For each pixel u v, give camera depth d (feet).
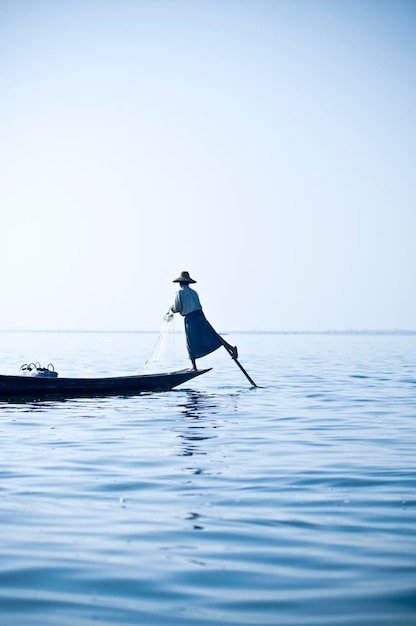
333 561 17.30
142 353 159.02
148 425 40.47
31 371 56.95
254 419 43.09
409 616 14.15
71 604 14.74
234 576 16.31
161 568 16.81
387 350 185.47
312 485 25.31
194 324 59.00
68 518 20.90
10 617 14.10
